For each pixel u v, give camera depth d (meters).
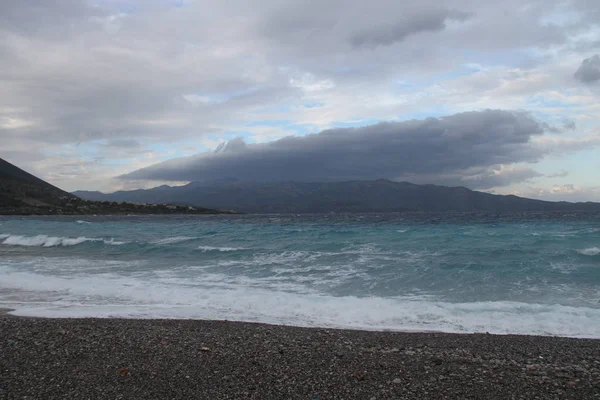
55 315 10.74
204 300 12.30
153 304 11.98
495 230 34.97
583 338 8.80
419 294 12.94
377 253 21.30
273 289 13.78
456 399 5.69
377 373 6.63
